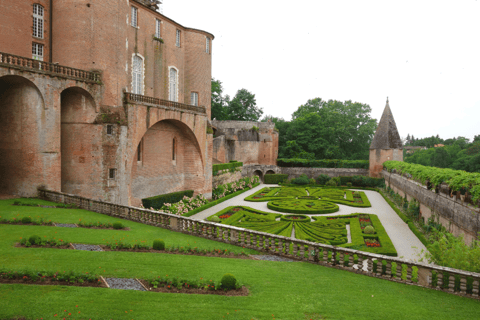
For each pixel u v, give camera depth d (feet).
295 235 76.48
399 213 106.42
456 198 65.57
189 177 126.00
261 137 218.59
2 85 77.25
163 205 101.35
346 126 260.42
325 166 214.90
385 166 181.78
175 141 119.96
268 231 78.23
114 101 89.30
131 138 92.12
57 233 49.19
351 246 69.05
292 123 268.62
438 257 41.32
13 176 78.28
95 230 53.26
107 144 86.28
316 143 240.32
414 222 95.35
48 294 29.19
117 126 87.81
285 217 96.84
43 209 65.82
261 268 40.11
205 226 55.47
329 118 253.65
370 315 28.96
